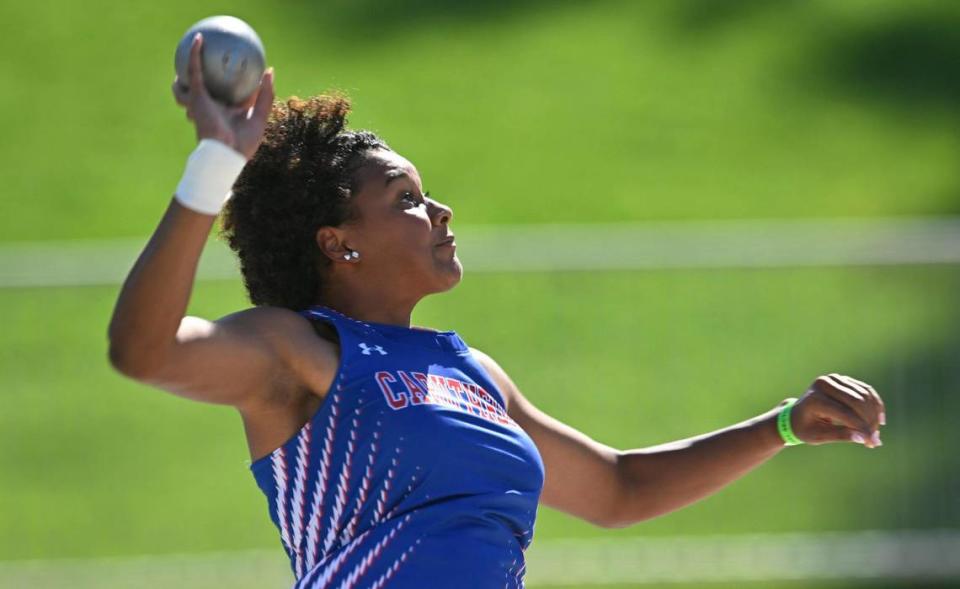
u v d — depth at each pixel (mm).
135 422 28469
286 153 11805
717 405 28734
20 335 28938
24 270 29234
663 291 29109
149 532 28016
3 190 50688
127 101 56469
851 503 27500
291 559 11336
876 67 56625
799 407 12695
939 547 27109
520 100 55656
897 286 28391
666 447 13242
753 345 28766
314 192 11781
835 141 52562
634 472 13188
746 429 13008
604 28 60375
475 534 10984
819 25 59406
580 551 27422
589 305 29219
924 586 27125
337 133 11961
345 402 10922
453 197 49750
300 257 11930
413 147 52750
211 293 30078
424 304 29500
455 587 10797
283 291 12023
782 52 57906
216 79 9945
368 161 11883
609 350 29078
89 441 28359
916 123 53312
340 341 11117
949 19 59125
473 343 29359
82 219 49000
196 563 27719
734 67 57250
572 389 29016
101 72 58312
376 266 11844
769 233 37062
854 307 28578
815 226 44062
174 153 53281
